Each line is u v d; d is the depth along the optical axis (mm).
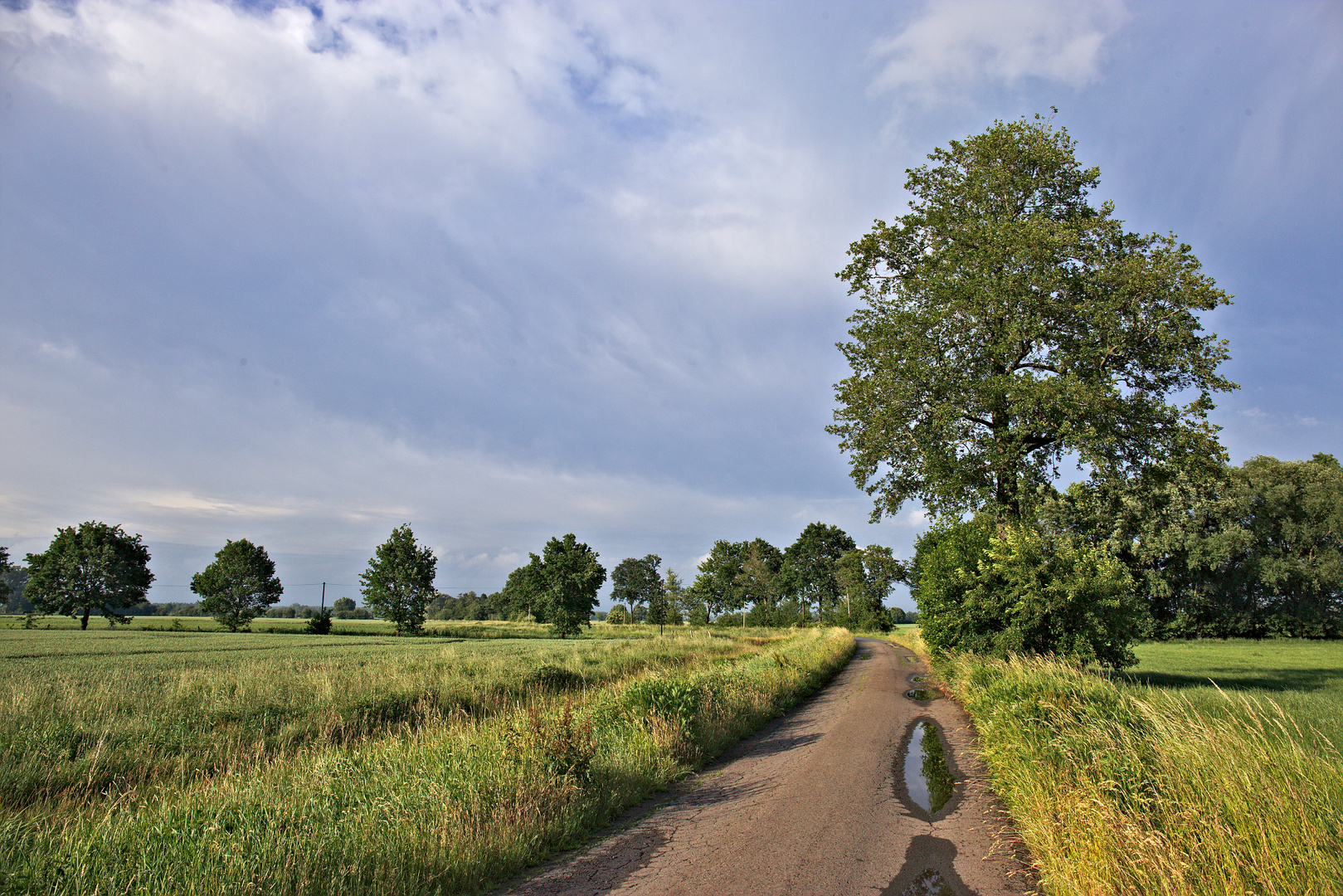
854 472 22453
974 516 20938
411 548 64500
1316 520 43375
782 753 10055
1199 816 4559
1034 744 7422
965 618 16203
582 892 4859
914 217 21688
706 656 28016
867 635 74250
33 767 8523
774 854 5523
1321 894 3521
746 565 101688
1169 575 45938
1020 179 19344
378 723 12219
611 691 13227
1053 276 16859
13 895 4398
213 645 34750
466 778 6785
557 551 65750
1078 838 4914
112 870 4730
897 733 11656
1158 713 6645
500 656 24891
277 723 11625
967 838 5871
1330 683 16594
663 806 7270
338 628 81000
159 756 9703
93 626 71438
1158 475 18047
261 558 68188
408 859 5109
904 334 19750
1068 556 14695
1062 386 16219
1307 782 4574
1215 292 16094
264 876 4477
